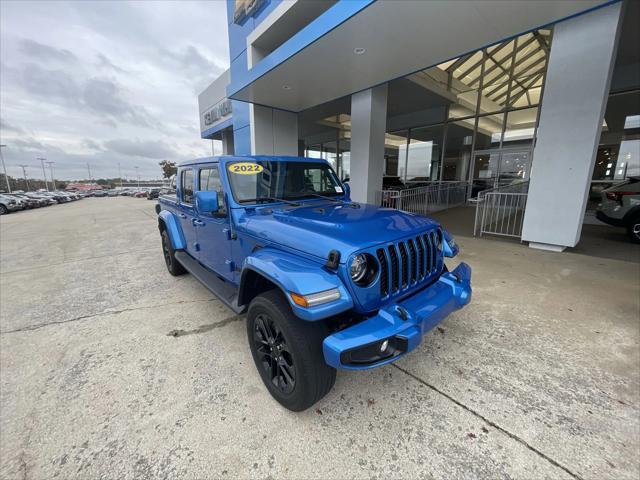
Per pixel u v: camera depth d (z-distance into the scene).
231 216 2.93
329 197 3.58
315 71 7.66
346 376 2.54
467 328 3.19
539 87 10.91
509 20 5.39
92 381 2.54
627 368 2.53
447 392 2.32
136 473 1.73
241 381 2.51
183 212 4.35
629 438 1.88
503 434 1.94
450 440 1.91
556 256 5.70
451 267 5.11
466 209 12.70
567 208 5.75
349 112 13.89
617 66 8.70
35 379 2.58
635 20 6.59
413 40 6.15
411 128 15.29
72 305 4.09
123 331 3.36
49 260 6.68
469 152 13.32
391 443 1.90
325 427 2.03
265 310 2.14
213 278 3.54
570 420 2.03
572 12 5.14
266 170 3.26
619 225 6.93
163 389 2.42
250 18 10.15
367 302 1.96
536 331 3.12
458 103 13.19
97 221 14.05
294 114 11.55
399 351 1.84
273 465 1.77
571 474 1.67
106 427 2.06
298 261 2.09
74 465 1.79
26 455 1.86
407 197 10.27
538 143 5.93
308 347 1.93
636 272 4.76
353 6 5.24
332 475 1.71
